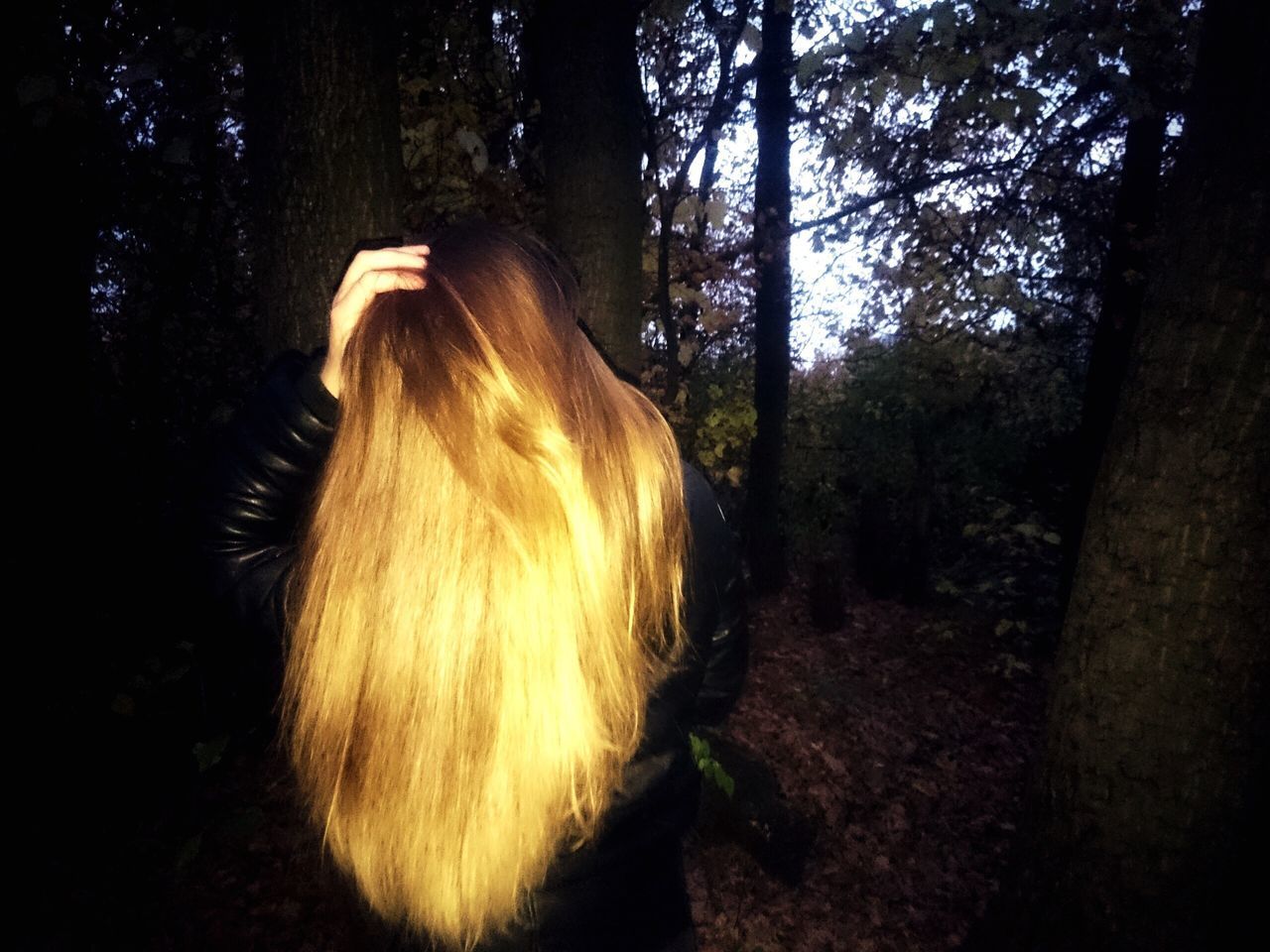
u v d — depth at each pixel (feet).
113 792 10.68
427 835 2.83
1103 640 6.25
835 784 15.11
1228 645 5.70
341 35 6.10
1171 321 5.89
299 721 2.94
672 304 19.08
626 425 2.99
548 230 11.05
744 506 26.16
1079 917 6.52
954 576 26.94
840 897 12.03
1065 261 25.85
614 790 3.45
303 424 3.03
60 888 9.52
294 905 9.85
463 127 12.72
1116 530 6.18
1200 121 5.85
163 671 10.65
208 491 3.16
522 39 15.74
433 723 2.68
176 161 9.18
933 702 18.97
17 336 10.38
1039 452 31.22
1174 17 12.64
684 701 3.57
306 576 2.88
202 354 14.32
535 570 2.61
